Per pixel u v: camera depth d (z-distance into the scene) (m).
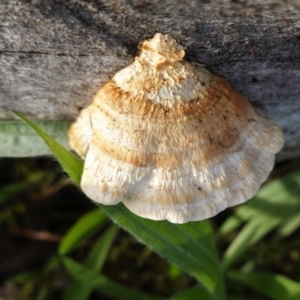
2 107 0.09
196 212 0.08
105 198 0.07
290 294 0.11
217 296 0.10
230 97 0.08
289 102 0.09
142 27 0.08
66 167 0.08
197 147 0.07
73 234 0.11
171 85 0.07
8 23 0.07
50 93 0.09
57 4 0.07
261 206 0.11
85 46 0.08
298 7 0.08
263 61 0.08
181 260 0.09
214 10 0.08
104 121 0.07
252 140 0.08
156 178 0.07
